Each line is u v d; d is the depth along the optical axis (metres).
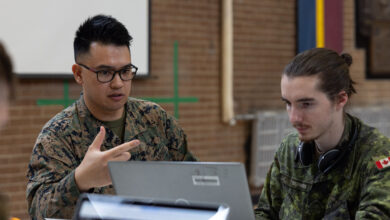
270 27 4.94
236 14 4.73
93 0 3.78
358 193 1.41
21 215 3.67
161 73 4.31
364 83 5.46
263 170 4.85
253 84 4.87
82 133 1.71
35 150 1.63
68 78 3.82
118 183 1.30
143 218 1.01
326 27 4.91
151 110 1.87
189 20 4.46
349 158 1.43
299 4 4.98
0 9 3.45
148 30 4.04
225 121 4.64
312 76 1.34
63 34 3.69
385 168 1.35
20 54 3.54
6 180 3.61
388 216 1.28
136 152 1.79
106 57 1.62
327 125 1.38
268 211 1.64
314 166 1.51
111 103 1.67
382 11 5.53
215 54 4.64
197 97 4.54
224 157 4.73
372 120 5.48
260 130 4.82
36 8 3.58
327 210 1.44
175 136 1.91
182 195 1.25
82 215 1.03
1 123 0.87
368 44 5.46
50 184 1.54
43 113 3.74
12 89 0.88
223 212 0.97
